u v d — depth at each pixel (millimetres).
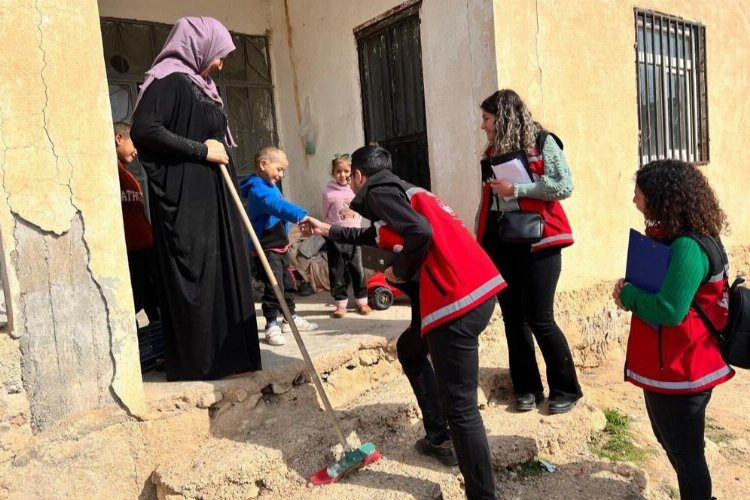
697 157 6316
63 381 2549
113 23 5723
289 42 6445
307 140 6445
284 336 4004
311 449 2982
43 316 2486
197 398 2902
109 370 2662
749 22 6852
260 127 6668
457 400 2615
